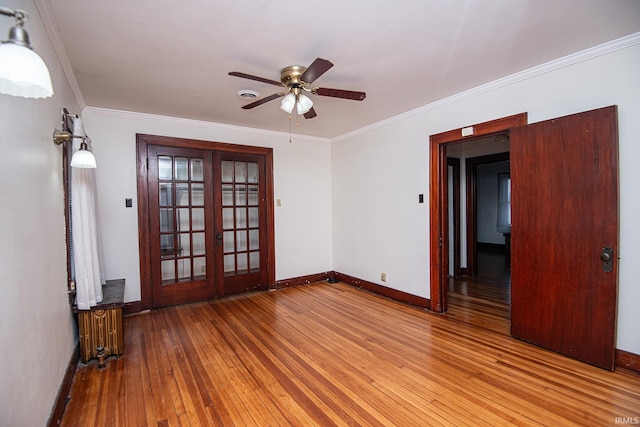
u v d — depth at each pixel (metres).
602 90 2.40
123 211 3.75
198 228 4.25
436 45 2.29
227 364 2.55
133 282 3.81
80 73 2.66
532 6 1.85
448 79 2.94
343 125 4.54
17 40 0.96
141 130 3.86
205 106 3.57
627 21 2.03
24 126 1.51
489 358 2.58
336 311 3.80
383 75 2.82
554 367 2.42
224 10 1.83
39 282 1.67
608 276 2.32
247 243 4.64
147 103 3.45
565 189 2.56
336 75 2.80
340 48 2.31
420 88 3.16
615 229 2.29
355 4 1.79
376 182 4.50
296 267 5.10
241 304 4.11
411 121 3.92
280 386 2.24
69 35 2.06
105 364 2.56
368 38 2.18
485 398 2.06
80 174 2.50
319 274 5.34
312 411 1.96
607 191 2.32
